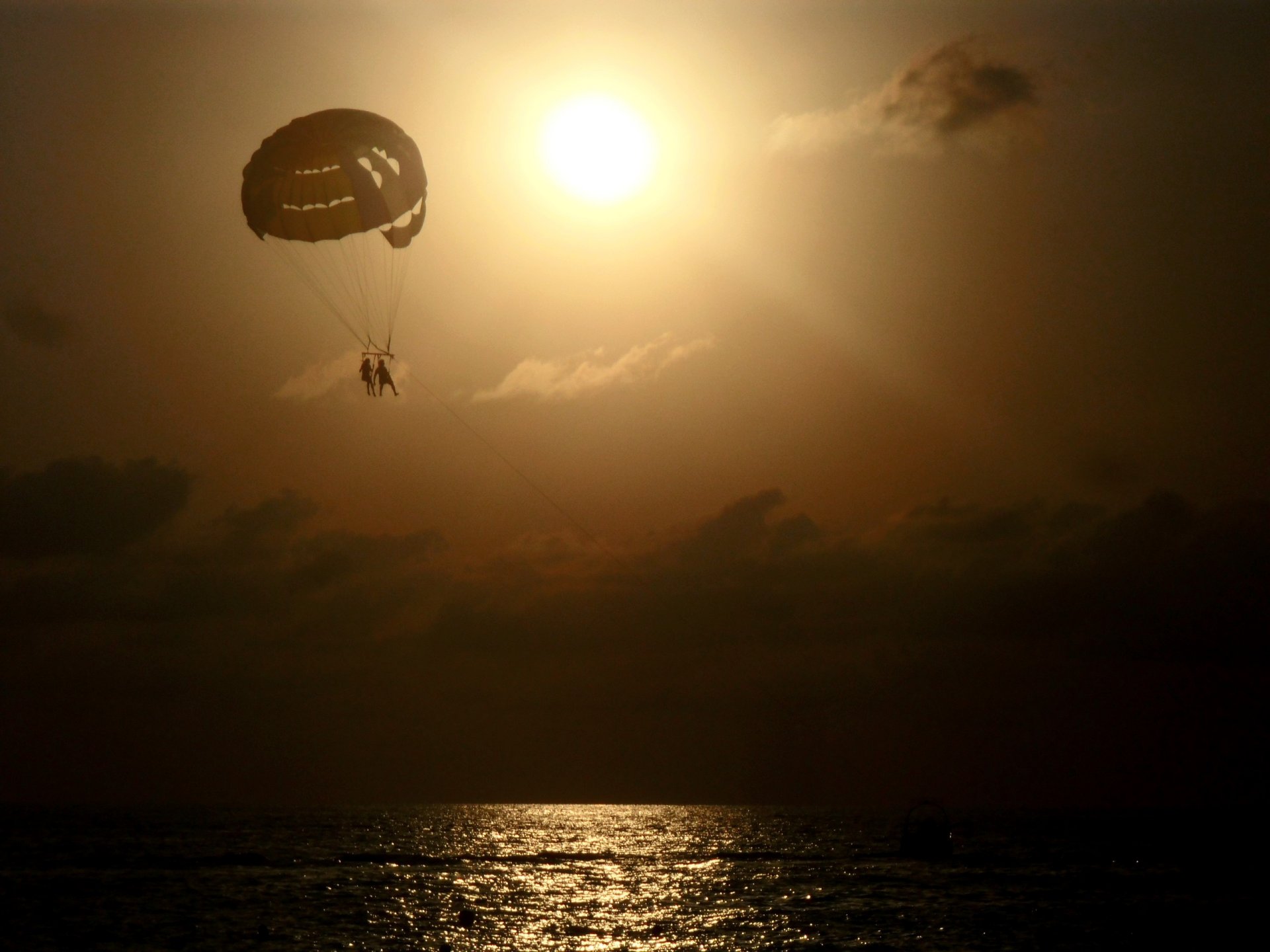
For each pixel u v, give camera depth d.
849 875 83.81
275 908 61.38
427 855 106.06
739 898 68.19
